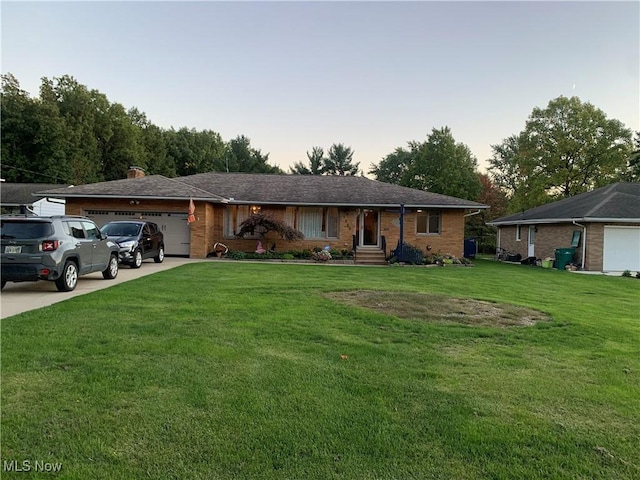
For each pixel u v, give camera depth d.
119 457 2.64
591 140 33.34
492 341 5.71
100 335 5.36
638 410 3.54
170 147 58.72
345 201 20.77
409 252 19.91
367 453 2.77
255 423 3.12
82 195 18.47
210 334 5.53
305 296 8.76
